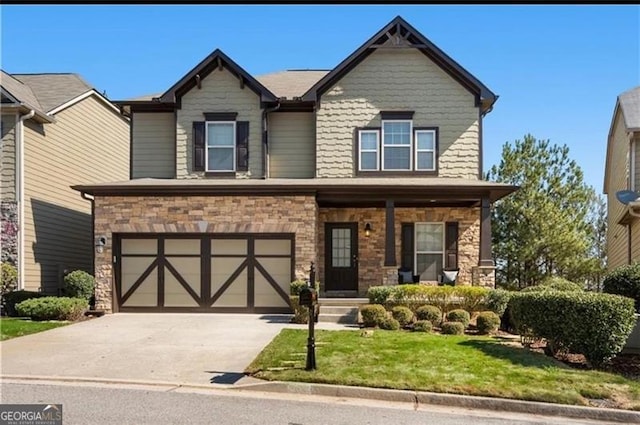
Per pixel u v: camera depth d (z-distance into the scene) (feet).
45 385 24.62
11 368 27.45
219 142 54.34
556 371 26.05
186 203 48.47
